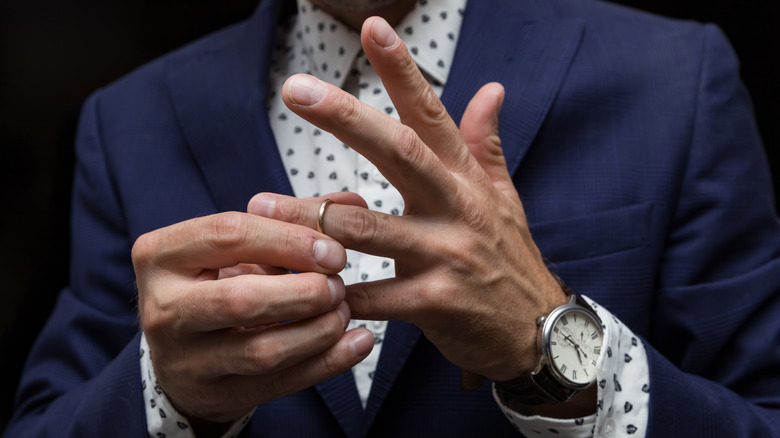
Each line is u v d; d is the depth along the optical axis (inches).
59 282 49.1
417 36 24.8
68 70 69.4
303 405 23.2
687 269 24.5
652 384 20.7
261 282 17.4
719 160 24.9
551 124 24.2
